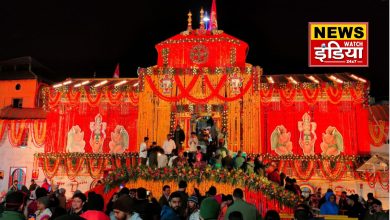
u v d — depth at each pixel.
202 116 25.05
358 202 15.72
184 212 10.50
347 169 24.25
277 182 19.11
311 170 24.53
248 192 17.28
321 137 24.83
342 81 25.27
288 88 25.39
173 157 19.78
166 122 25.11
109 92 26.78
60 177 26.28
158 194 17.75
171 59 26.75
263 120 25.38
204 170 17.73
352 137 24.56
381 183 23.80
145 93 25.56
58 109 27.09
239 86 24.98
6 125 27.50
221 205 10.09
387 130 25.30
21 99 38.56
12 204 6.54
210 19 29.84
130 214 6.07
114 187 17.84
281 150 24.92
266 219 7.36
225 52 26.53
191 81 25.25
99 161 26.19
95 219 6.25
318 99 25.22
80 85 27.62
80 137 26.62
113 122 26.62
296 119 25.20
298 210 7.70
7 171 26.94
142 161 20.77
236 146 24.27
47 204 8.24
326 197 16.45
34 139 27.23
